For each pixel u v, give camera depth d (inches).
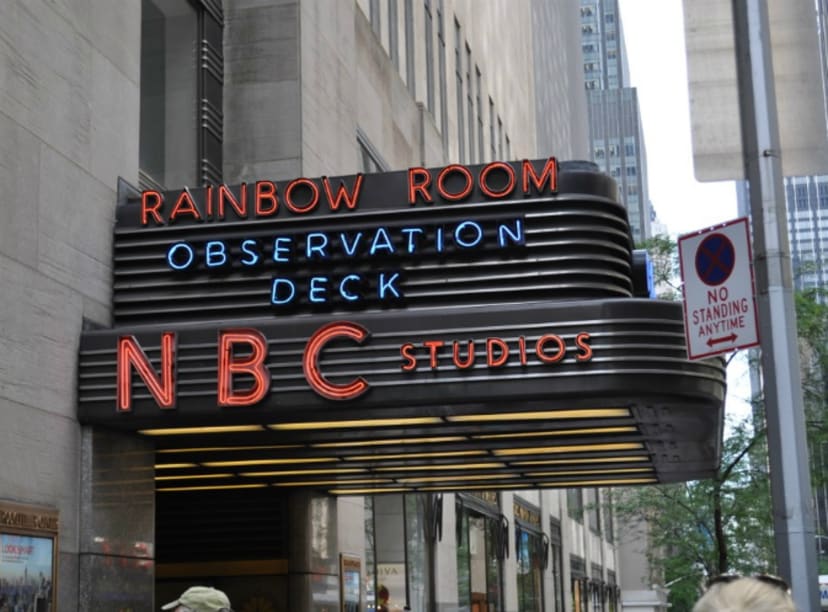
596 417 577.0
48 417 498.6
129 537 552.1
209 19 745.0
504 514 1604.3
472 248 545.6
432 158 1230.3
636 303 516.7
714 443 652.1
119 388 523.8
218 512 790.5
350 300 546.6
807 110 325.7
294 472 728.3
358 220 557.6
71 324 522.0
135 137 591.2
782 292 317.1
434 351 522.6
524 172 548.7
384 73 1053.8
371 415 550.0
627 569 3538.4
